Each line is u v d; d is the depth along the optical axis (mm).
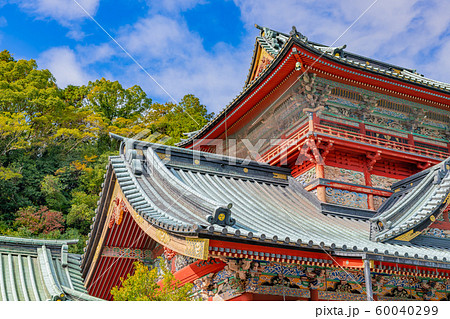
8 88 58844
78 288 16156
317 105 21000
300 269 14375
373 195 20953
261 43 25297
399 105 22734
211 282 14211
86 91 76188
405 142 23062
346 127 21703
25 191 47906
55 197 48531
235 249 11695
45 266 15484
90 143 63062
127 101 75875
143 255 17797
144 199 14984
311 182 20328
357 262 13117
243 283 13258
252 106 23594
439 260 13953
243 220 14414
